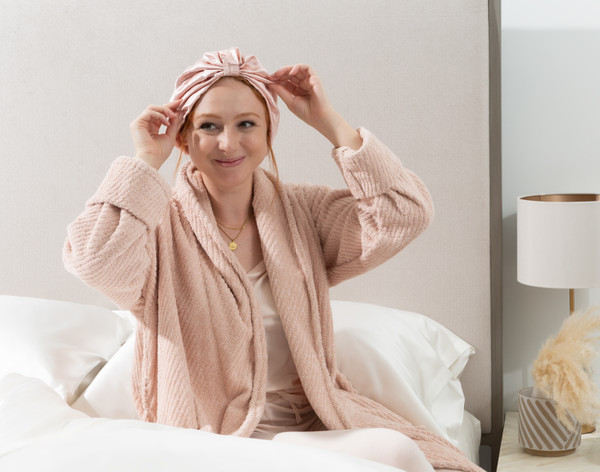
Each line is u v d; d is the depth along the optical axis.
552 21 2.30
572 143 2.32
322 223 1.64
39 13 2.29
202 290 1.49
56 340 1.92
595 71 2.29
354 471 1.03
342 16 2.20
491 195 2.21
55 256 2.34
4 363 1.88
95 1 2.27
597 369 2.27
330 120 1.56
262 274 1.57
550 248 2.06
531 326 2.36
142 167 1.42
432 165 2.20
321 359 1.53
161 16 2.25
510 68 2.33
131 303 1.46
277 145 2.25
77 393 1.87
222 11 2.24
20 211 2.34
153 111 1.48
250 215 1.60
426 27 2.17
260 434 1.48
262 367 1.49
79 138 2.30
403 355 1.92
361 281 2.24
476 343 2.22
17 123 2.32
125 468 1.01
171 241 1.52
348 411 1.52
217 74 1.46
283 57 2.23
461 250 2.21
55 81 2.29
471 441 2.00
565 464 1.92
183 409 1.42
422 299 2.23
